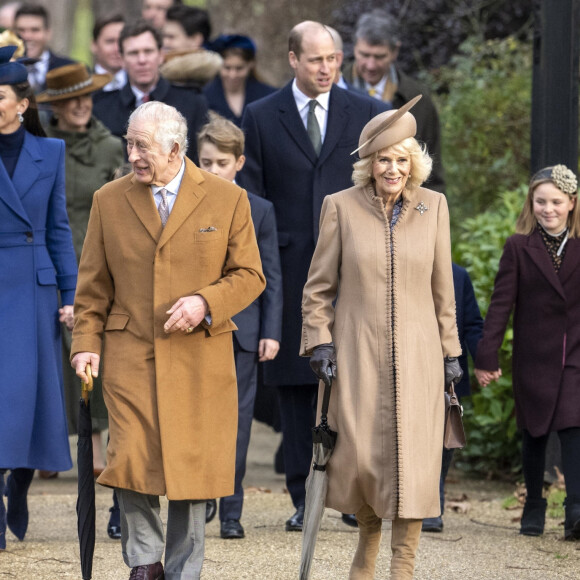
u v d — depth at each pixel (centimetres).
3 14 4166
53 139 2242
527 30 4425
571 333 2342
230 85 3516
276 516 2548
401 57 4500
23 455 2123
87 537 1791
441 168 3000
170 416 1770
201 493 1781
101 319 1845
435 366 1811
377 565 2108
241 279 1809
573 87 2852
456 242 3691
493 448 3048
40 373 2175
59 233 2236
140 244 1795
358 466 1769
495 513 2620
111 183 1847
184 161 1834
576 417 2294
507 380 2977
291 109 2483
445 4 4503
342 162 2470
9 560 2091
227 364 1827
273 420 3059
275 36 5062
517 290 2383
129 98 3109
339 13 4612
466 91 4056
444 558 2155
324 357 1802
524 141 3997
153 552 1794
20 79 2169
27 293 2166
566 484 2308
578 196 2372
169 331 1744
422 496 1761
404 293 1806
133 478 1761
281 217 2480
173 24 3816
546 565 2109
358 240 1817
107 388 1800
